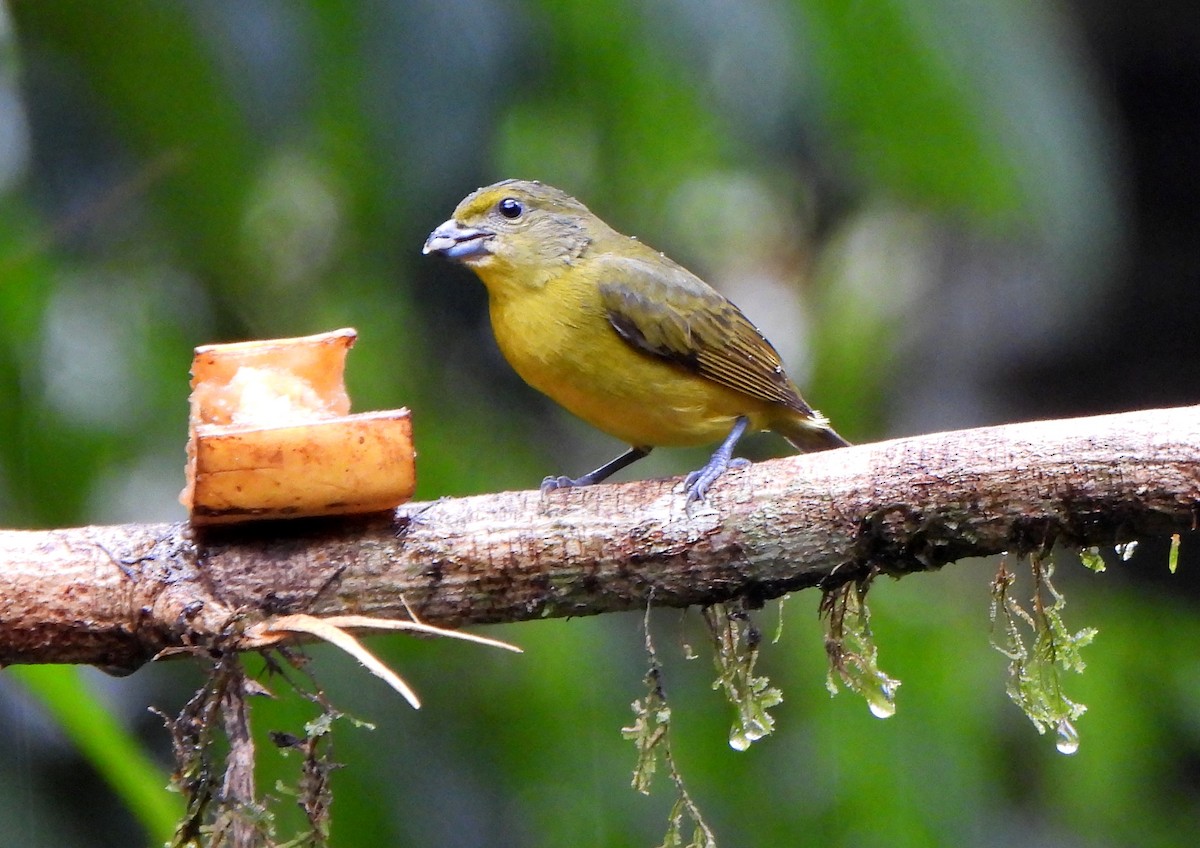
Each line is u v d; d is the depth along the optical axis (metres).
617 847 10.83
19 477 10.32
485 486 11.50
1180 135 14.88
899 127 10.37
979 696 11.90
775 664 12.32
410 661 10.83
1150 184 14.97
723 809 11.40
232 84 9.60
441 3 9.70
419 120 9.66
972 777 11.55
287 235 12.09
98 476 10.65
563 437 12.93
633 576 7.18
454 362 12.15
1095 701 12.35
